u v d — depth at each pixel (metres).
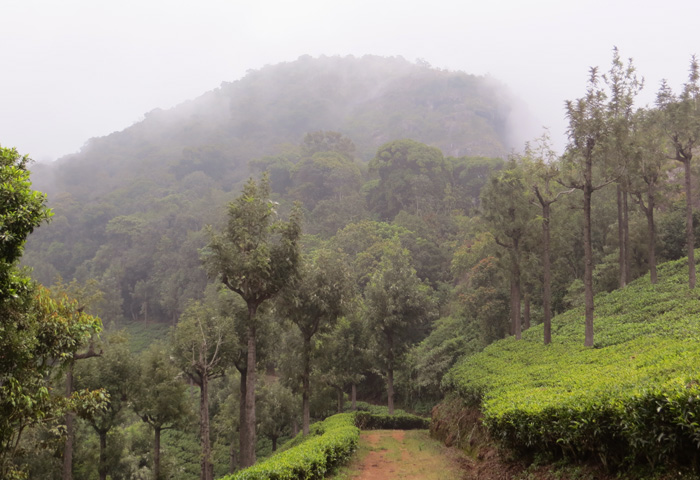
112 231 120.81
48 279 111.38
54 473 28.14
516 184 30.64
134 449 38.22
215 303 32.22
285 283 25.20
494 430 12.68
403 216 87.69
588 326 22.78
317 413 39.19
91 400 12.84
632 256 39.50
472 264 53.00
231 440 39.44
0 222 9.28
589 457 9.16
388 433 28.34
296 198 124.50
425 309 37.28
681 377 7.82
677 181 42.09
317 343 32.09
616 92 24.23
